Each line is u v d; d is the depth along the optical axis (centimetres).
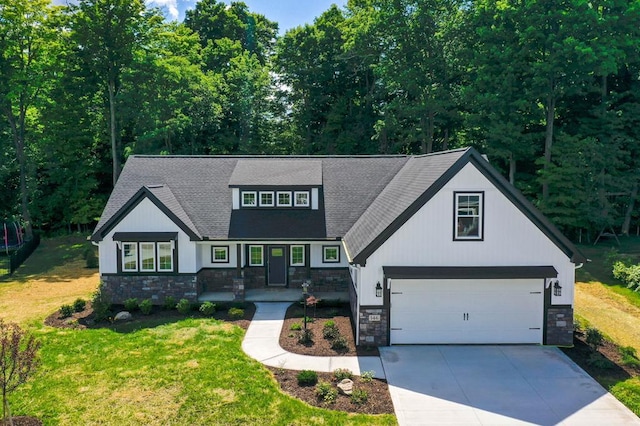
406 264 1516
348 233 2017
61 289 2341
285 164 2359
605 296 2122
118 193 2184
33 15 3325
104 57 3553
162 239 1967
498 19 3284
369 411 1125
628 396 1191
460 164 1491
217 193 2238
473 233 1514
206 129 4431
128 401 1166
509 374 1330
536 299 1540
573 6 2889
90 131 3897
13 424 1067
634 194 3183
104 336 1616
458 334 1550
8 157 3641
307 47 4441
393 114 3909
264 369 1350
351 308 1911
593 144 2948
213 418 1089
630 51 3069
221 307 1942
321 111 4712
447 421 1082
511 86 3108
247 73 4609
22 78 3331
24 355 1079
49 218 3953
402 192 1784
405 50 3697
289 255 2216
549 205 3094
